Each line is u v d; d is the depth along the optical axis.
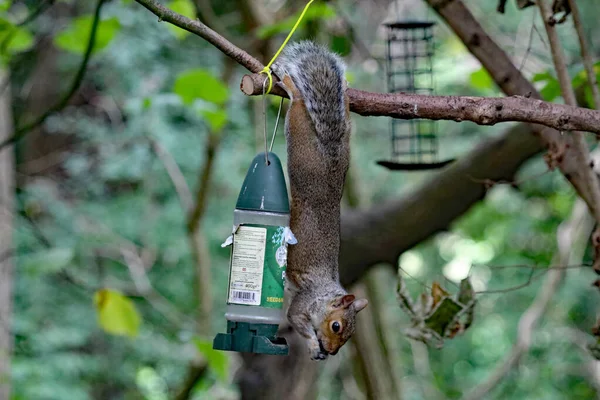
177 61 15.20
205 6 10.86
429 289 6.78
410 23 8.84
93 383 16.86
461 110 5.04
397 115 5.20
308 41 5.59
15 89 18.09
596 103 6.34
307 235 5.84
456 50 13.78
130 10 13.59
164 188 16.77
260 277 5.26
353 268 10.04
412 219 9.85
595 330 6.73
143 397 16.81
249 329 5.27
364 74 14.35
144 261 16.97
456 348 19.25
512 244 18.91
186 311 17.14
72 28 8.28
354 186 11.91
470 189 9.69
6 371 11.89
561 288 17.16
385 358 11.91
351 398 16.31
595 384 16.64
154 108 13.79
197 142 15.27
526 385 17.14
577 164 6.70
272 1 14.20
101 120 16.41
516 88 7.02
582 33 6.36
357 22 14.84
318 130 5.42
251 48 10.97
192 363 10.78
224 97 8.25
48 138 18.45
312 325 6.18
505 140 9.60
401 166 7.02
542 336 17.27
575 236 12.54
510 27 15.52
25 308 15.98
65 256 11.52
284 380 9.38
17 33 8.28
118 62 14.34
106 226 16.92
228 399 12.74
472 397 12.37
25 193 17.48
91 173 17.52
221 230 16.86
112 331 8.52
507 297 18.83
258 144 13.97
